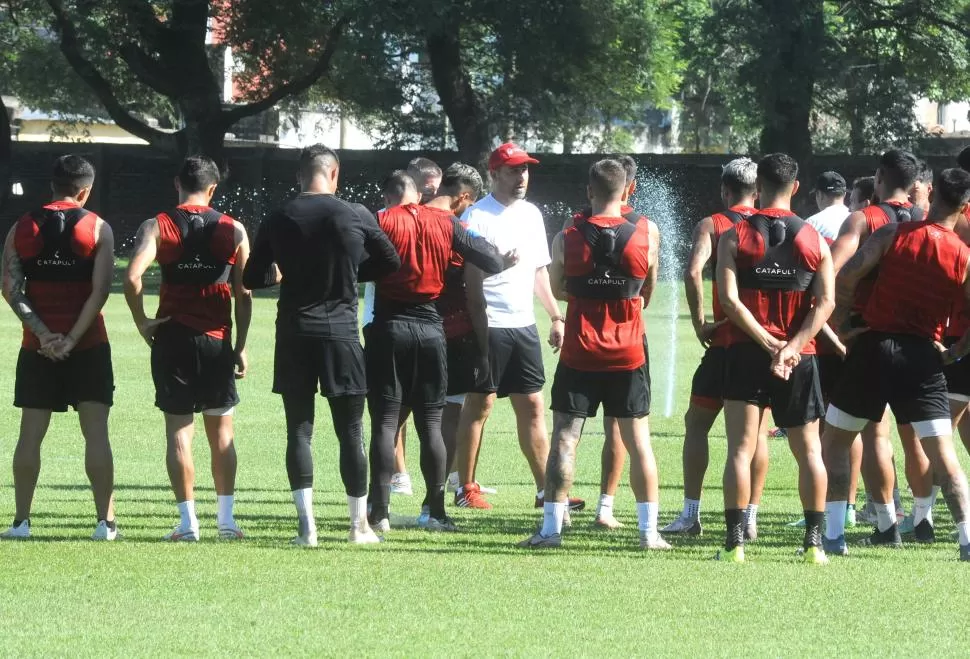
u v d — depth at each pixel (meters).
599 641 15.06
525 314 25.20
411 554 20.14
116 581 17.86
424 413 22.78
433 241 22.08
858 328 20.73
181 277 20.95
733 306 19.67
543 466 25.77
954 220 20.30
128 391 44.62
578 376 20.94
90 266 21.08
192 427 21.36
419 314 22.33
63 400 21.28
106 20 120.88
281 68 129.50
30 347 21.12
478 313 23.48
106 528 21.20
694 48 136.75
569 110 142.62
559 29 124.19
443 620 15.95
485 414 25.83
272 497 26.84
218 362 21.22
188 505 21.36
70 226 20.94
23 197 142.75
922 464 22.47
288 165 140.50
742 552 20.12
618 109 145.00
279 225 20.41
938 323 20.44
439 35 119.38
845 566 19.67
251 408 41.84
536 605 16.81
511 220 24.98
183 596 17.03
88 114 149.75
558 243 21.08
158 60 127.88
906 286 20.17
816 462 20.00
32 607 16.36
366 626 15.59
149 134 127.69
